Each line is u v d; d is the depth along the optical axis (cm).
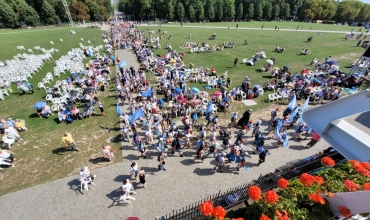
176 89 2003
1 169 1212
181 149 1370
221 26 7931
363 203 621
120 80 2467
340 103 712
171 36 5416
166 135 1424
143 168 1222
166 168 1223
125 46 4231
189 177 1158
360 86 2331
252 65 3147
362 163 654
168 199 1027
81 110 1906
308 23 9731
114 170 1209
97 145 1441
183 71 2633
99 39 5288
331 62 2847
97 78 2384
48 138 1516
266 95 2198
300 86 2177
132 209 977
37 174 1185
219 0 9944
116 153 1355
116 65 3172
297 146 1416
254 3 10662
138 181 1130
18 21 7662
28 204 1004
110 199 1027
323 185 831
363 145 673
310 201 774
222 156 1155
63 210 973
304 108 1639
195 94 2044
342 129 702
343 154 698
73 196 1045
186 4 9881
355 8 10775
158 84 2503
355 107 679
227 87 2395
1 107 1964
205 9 10031
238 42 4791
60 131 1605
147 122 1528
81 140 1495
